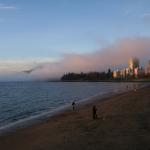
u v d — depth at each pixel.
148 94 68.31
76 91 139.50
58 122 32.88
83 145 19.16
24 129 30.36
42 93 126.50
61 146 19.67
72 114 40.41
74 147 18.95
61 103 71.38
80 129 25.41
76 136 22.30
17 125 34.75
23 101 81.56
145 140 18.98
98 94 103.12
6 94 121.31
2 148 21.62
